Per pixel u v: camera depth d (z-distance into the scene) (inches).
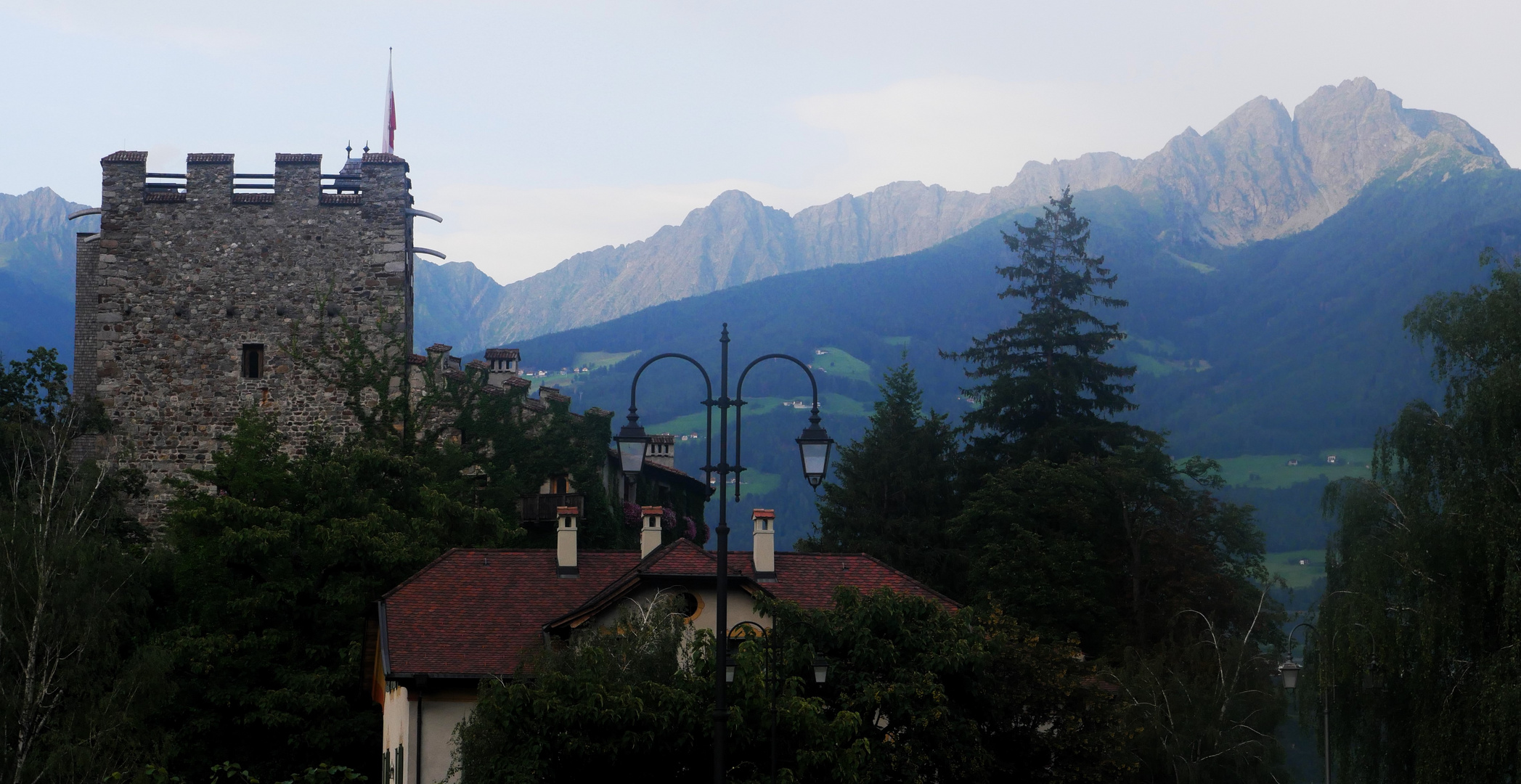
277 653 1541.6
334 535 1553.9
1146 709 1503.4
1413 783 1341.0
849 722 1051.9
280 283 1969.7
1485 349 1429.6
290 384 1955.0
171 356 1951.3
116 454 1926.7
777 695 1087.6
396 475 1769.2
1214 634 1768.0
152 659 1419.8
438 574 1424.7
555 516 1958.7
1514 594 1262.3
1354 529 1430.9
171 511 1893.5
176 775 1453.0
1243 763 1494.8
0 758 1371.8
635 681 1090.1
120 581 1566.2
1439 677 1331.2
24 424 1872.5
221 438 1927.9
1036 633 1321.4
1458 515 1334.9
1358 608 1360.7
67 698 1465.3
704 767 1073.5
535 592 1405.0
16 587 1480.1
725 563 893.8
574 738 1031.6
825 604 1385.3
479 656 1296.8
